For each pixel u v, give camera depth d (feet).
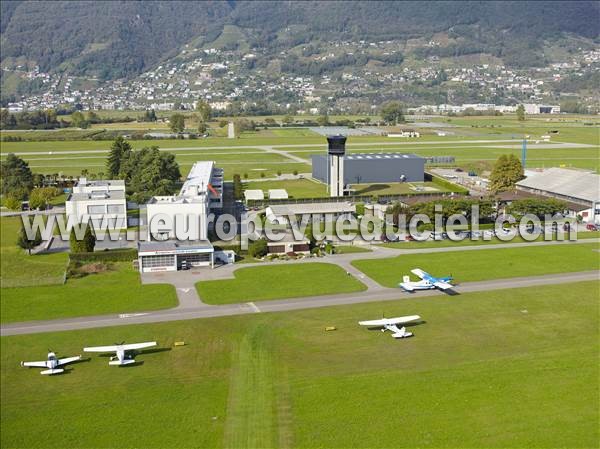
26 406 212.43
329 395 219.00
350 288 332.80
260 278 351.05
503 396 217.56
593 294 320.09
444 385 225.56
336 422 202.18
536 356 248.73
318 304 309.01
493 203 510.99
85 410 209.87
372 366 241.14
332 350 255.70
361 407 211.20
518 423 201.05
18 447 189.98
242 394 220.23
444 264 376.07
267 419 204.03
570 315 292.20
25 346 259.19
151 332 274.16
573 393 219.20
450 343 262.06
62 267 372.17
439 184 650.43
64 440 193.16
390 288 332.60
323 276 353.72
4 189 581.53
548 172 597.11
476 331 274.36
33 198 528.63
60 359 243.81
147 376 233.96
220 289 332.39
